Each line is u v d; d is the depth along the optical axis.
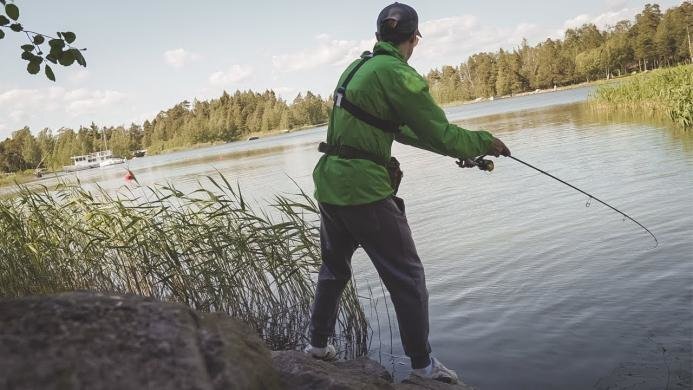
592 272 4.49
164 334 1.45
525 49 127.56
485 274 4.92
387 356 3.56
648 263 4.48
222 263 4.55
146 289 5.03
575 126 20.94
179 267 4.50
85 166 93.81
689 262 4.34
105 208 5.36
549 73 116.44
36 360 1.25
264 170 23.64
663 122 16.98
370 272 5.50
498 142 2.76
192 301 4.50
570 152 13.15
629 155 10.98
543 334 3.46
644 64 95.81
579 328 3.47
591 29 116.44
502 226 6.69
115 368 1.29
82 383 1.22
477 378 3.03
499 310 3.98
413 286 2.69
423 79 2.55
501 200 8.44
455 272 5.12
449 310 4.14
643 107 22.16
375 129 2.59
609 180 8.67
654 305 3.63
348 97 2.62
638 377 2.77
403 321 2.73
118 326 1.44
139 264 4.89
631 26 107.69
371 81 2.56
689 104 14.22
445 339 3.61
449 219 7.66
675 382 2.65
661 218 5.80
